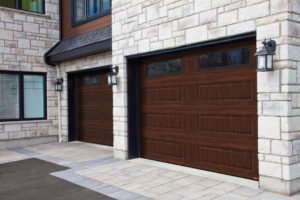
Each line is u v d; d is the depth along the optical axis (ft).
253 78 15.39
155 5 19.29
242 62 15.88
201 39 16.61
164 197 13.89
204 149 17.99
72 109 32.53
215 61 17.22
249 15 14.39
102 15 27.22
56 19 33.42
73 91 32.60
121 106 22.02
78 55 28.02
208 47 17.29
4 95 29.68
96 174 18.31
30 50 31.32
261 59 13.29
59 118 32.60
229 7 15.25
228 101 16.58
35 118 31.55
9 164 21.94
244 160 15.97
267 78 13.70
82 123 31.71
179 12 17.78
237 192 13.98
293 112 13.25
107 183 16.42
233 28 15.08
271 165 13.66
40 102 32.09
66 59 30.19
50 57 31.96
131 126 22.11
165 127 20.40
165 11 18.62
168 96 20.12
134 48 20.88
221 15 15.62
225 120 16.79
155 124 21.17
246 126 15.79
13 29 30.12
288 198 12.84
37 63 31.73
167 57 19.97
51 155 24.90
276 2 13.35
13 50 30.12
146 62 21.68
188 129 18.86
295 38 13.33
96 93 29.32
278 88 13.32
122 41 21.83
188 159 18.95
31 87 31.45
